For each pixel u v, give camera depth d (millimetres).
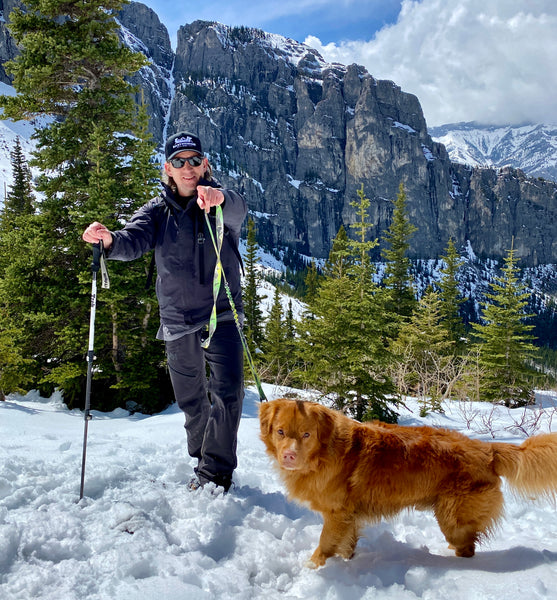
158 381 11227
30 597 2170
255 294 34406
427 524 3453
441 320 29406
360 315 9383
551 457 2752
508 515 3615
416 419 9336
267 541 2963
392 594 2332
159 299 3725
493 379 17188
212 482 3625
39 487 3406
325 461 2770
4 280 10859
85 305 10508
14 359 10281
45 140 11562
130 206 11297
